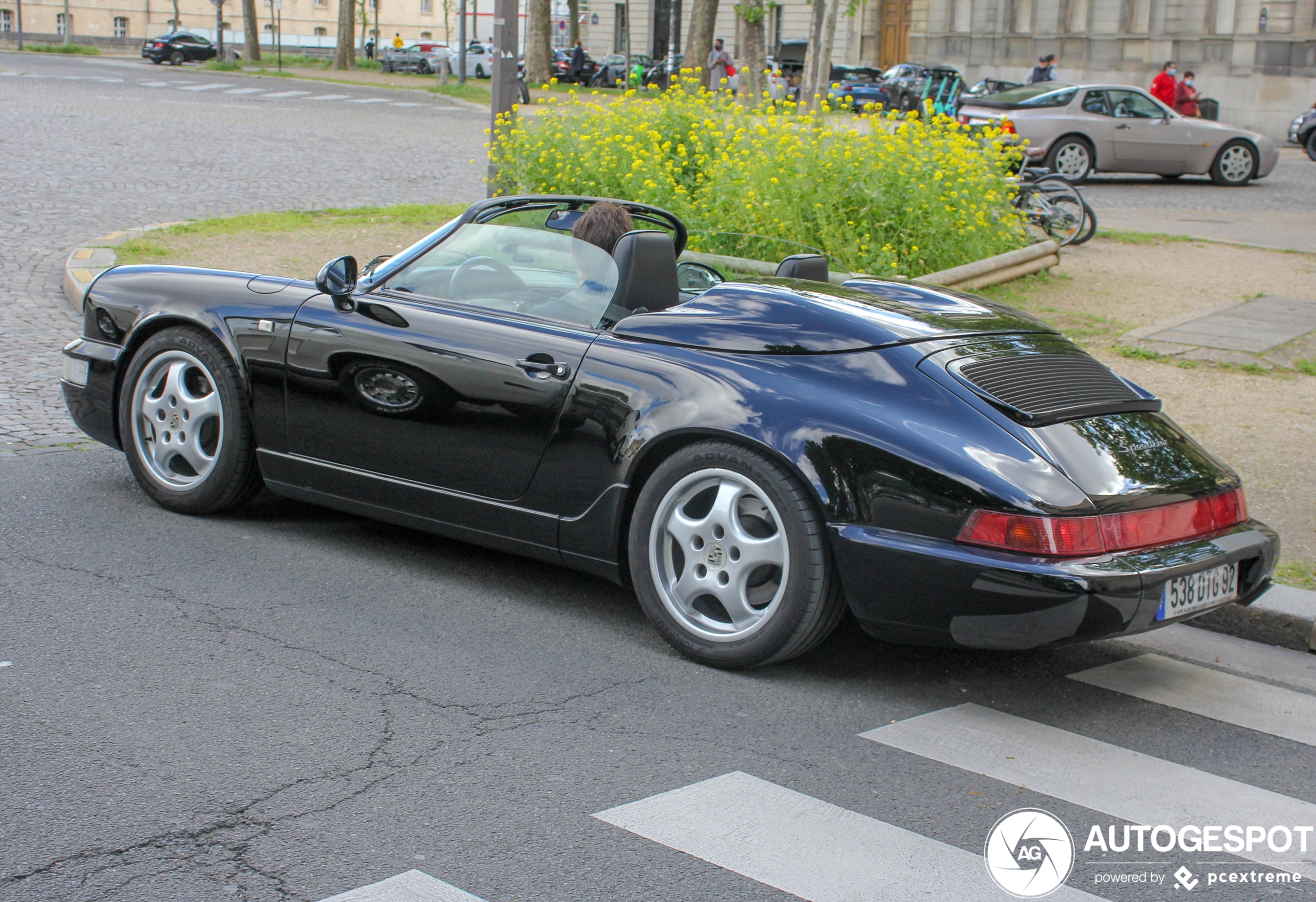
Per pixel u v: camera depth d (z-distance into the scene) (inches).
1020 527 136.7
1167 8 1688.0
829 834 117.5
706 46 1533.0
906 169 412.5
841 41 2025.1
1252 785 134.3
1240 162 820.0
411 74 1963.6
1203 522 149.9
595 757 130.7
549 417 163.5
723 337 158.7
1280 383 319.9
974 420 144.3
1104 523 139.3
